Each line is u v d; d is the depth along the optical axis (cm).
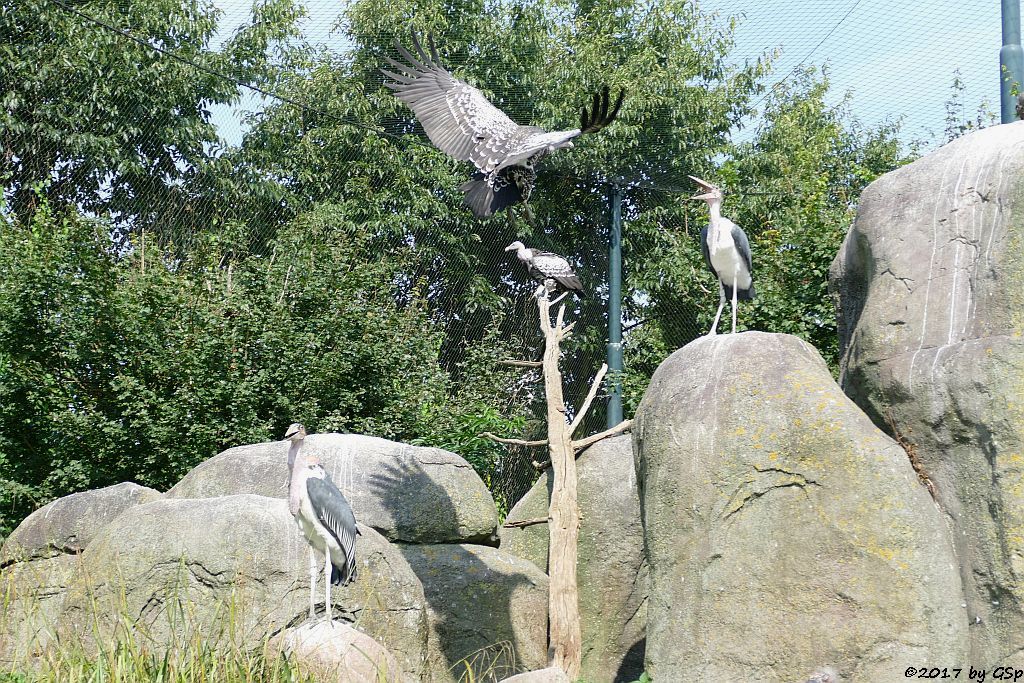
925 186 850
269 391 1326
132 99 1408
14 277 1257
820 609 758
